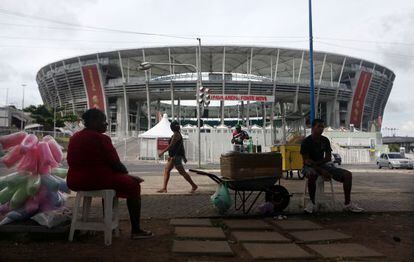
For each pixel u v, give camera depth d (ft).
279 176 22.90
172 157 32.17
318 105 342.44
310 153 23.39
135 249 14.56
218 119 417.69
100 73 298.35
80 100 314.55
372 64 334.44
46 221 15.96
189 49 280.92
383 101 382.22
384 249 14.97
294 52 293.02
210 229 18.24
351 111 328.90
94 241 15.83
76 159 15.38
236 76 288.92
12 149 16.72
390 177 55.67
